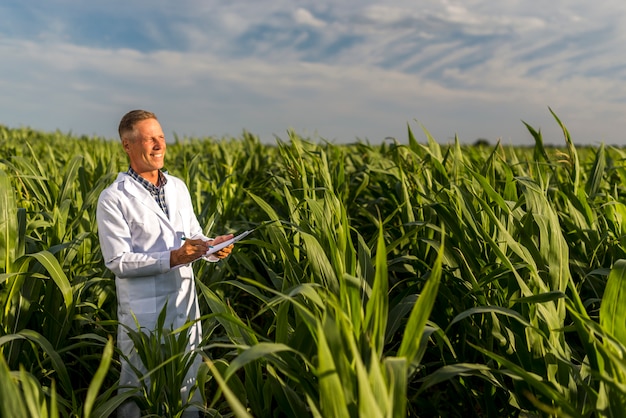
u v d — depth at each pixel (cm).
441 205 350
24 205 499
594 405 224
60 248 363
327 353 183
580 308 238
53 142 1545
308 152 582
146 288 327
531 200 342
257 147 1002
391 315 278
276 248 354
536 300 254
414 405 375
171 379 301
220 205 595
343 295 230
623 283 222
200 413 339
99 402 286
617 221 392
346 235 288
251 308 495
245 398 276
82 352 405
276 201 652
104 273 439
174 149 1295
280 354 250
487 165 463
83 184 551
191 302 345
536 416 264
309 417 250
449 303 364
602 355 222
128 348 330
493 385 318
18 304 339
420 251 417
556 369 259
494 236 357
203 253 312
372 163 682
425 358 402
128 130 323
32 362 345
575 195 416
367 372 207
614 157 711
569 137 455
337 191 514
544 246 303
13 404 188
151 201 331
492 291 333
